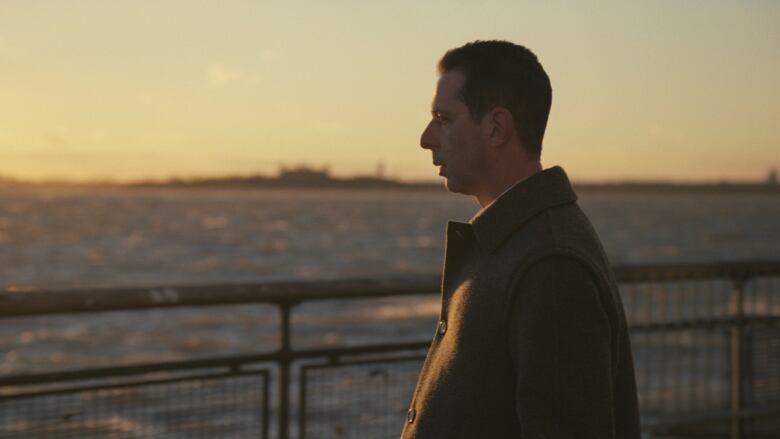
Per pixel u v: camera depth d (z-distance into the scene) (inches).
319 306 1462.8
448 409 66.8
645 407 196.1
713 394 217.8
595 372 62.9
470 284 68.5
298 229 4889.3
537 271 64.4
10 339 1182.3
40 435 120.6
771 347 196.1
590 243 67.2
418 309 1387.8
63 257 2691.9
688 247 3216.0
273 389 434.9
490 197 71.0
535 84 69.7
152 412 127.4
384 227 5310.0
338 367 143.8
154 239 3727.9
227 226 5211.6
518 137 69.8
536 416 62.0
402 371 149.8
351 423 143.1
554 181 68.9
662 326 185.5
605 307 65.8
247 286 132.2
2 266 2389.3
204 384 132.6
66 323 1334.9
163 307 124.0
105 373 124.6
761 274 192.7
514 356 64.4
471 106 69.9
